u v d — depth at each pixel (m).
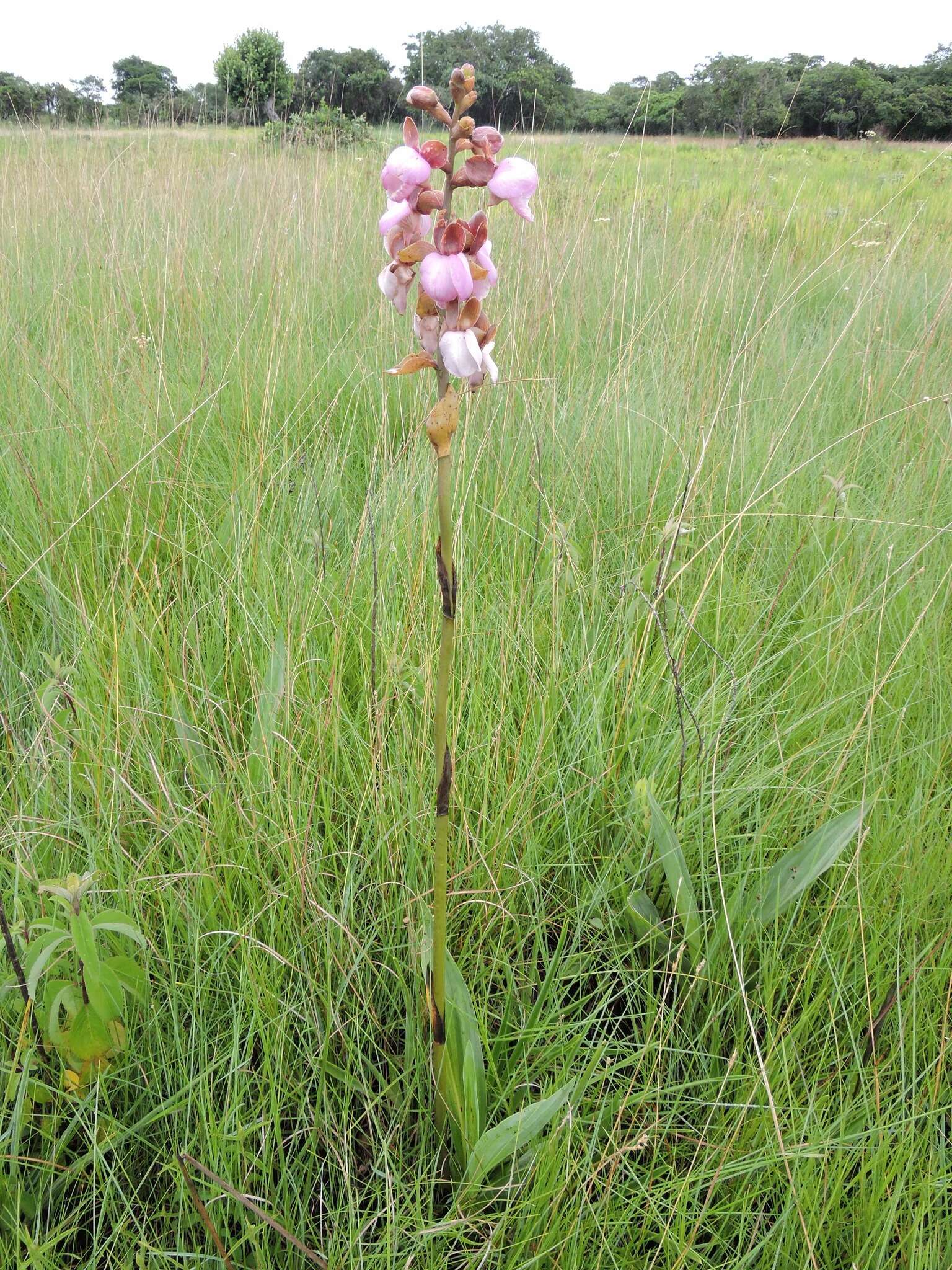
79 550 2.83
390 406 3.84
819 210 9.23
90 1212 1.52
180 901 1.84
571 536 3.04
